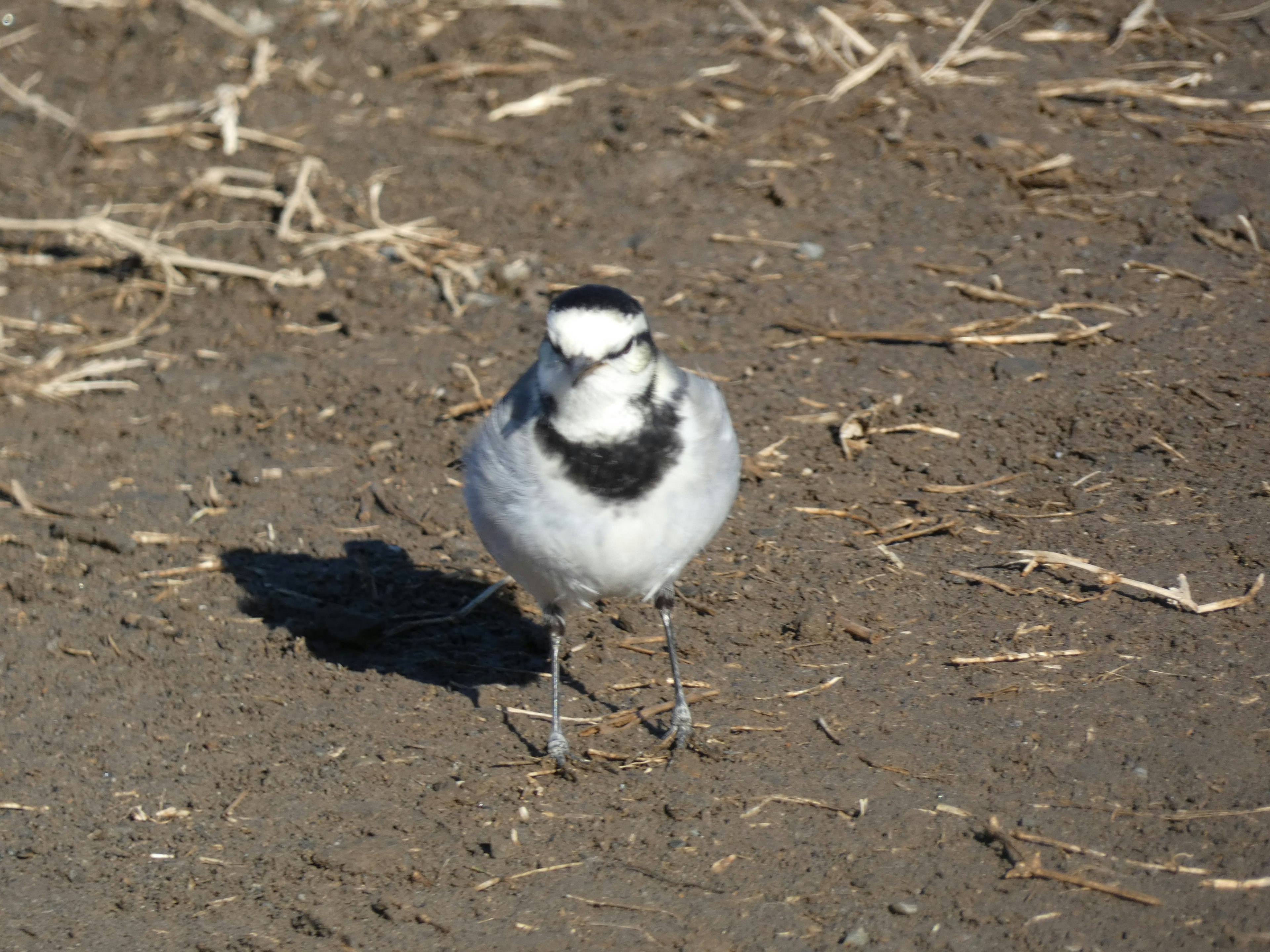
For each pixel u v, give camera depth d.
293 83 19.03
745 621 10.28
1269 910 7.21
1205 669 9.16
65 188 17.33
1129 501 11.19
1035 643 9.66
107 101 19.03
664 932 7.46
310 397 13.66
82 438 13.20
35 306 15.42
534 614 10.91
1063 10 19.55
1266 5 19.19
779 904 7.59
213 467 12.73
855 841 7.99
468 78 19.00
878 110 17.48
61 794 8.92
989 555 10.75
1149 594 10.01
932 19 19.47
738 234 15.75
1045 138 16.78
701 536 8.66
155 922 7.82
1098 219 15.42
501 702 9.72
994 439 12.20
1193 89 17.59
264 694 9.87
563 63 19.20
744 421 12.68
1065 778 8.29
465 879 7.99
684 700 9.12
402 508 12.05
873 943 7.26
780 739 8.95
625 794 8.62
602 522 8.30
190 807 8.77
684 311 14.48
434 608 10.95
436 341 14.41
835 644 9.91
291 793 8.83
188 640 10.48
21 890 8.12
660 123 17.64
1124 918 7.26
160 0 20.92
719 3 20.34
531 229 16.14
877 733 8.90
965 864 7.75
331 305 15.12
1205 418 12.11
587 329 7.97
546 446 8.24
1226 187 15.64
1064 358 13.24
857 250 15.34
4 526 11.88
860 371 13.35
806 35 18.95
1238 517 10.79
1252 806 7.91
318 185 17.03
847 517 11.39
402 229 16.12
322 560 11.46
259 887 8.05
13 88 19.22
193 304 15.36
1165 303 13.87
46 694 9.89
